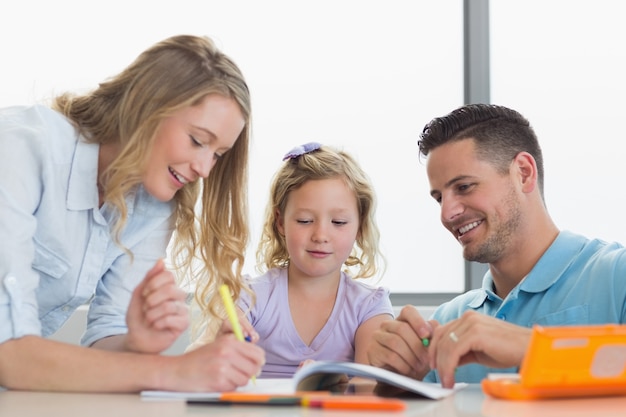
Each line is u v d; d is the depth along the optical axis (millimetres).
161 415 814
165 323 1089
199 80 1271
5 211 1120
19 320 1069
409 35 2662
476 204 1454
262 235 1995
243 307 1764
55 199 1257
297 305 1788
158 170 1277
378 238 1936
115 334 1339
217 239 1506
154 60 1302
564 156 2631
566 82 2641
